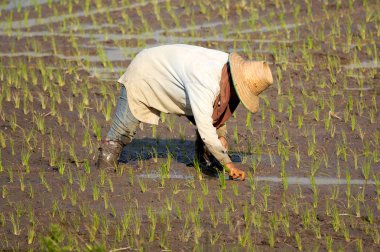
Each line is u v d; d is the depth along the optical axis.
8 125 22.42
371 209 16.64
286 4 33.59
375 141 20.83
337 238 15.33
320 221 16.14
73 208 16.88
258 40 29.80
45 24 32.78
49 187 18.00
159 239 15.33
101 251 14.13
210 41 29.59
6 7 35.47
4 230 15.85
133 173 18.84
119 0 35.38
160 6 34.31
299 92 24.88
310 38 29.12
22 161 19.69
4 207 16.97
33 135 21.67
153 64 17.39
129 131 18.44
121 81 17.97
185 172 18.94
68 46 29.84
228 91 16.80
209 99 16.55
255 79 16.64
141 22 32.41
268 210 16.62
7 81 26.02
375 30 29.97
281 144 20.88
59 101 24.22
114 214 16.38
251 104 16.81
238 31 30.67
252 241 15.22
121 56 28.64
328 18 31.53
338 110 23.39
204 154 18.83
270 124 22.48
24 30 32.06
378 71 26.39
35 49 29.36
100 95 24.89
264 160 19.77
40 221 16.20
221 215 16.42
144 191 17.67
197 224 15.75
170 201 17.16
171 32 31.00
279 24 31.41
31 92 25.11
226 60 16.88
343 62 27.23
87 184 18.16
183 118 23.11
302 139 21.25
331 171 18.97
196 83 16.56
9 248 15.06
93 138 21.56
